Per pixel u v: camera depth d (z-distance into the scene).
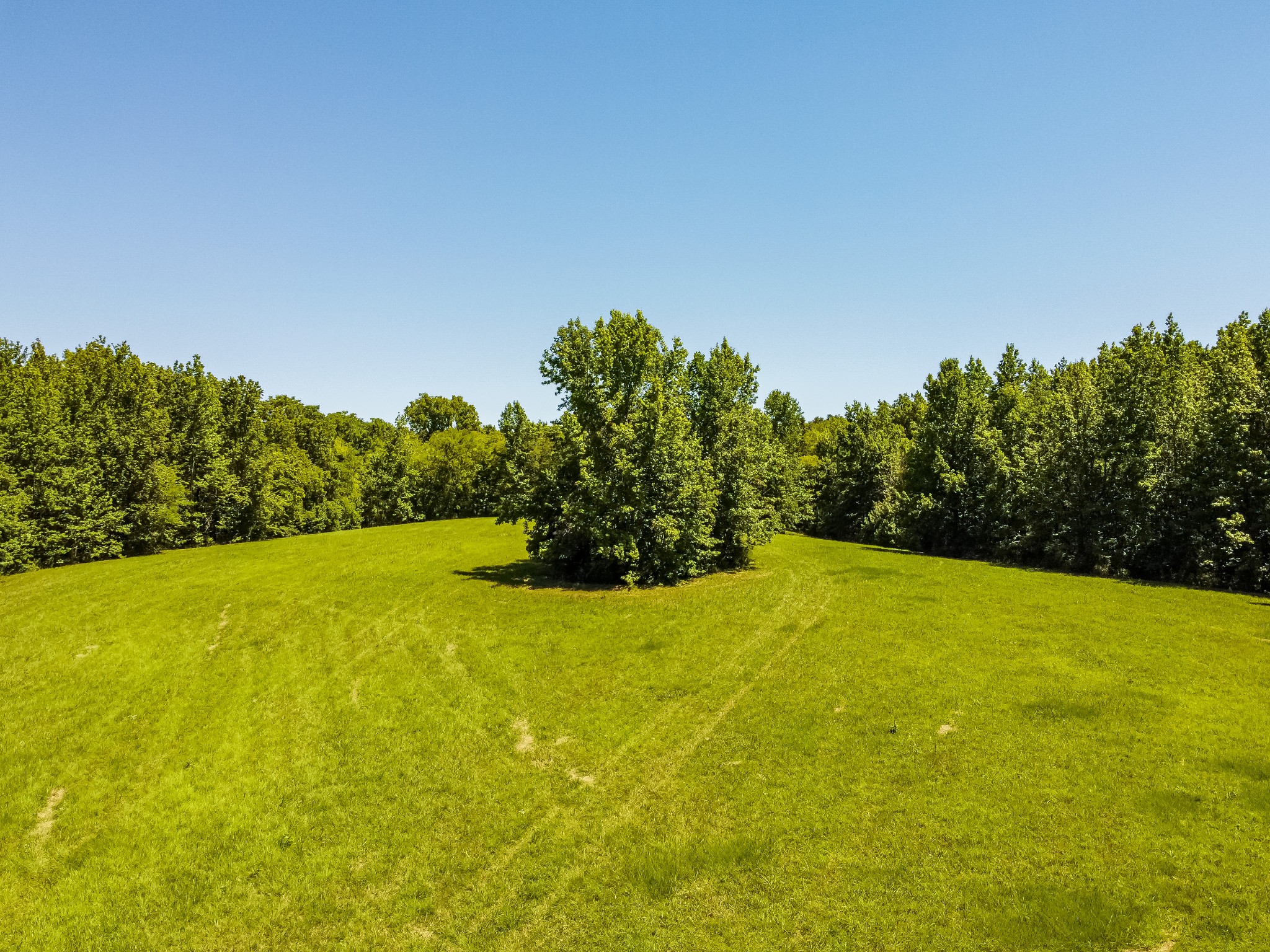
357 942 9.83
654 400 30.00
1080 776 12.31
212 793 13.88
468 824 12.65
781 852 11.12
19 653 21.92
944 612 24.03
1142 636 20.02
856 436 66.44
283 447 73.38
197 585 32.59
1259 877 9.28
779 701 17.03
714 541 31.98
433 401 119.94
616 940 9.52
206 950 9.83
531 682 19.38
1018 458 41.69
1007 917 9.09
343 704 18.22
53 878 11.43
